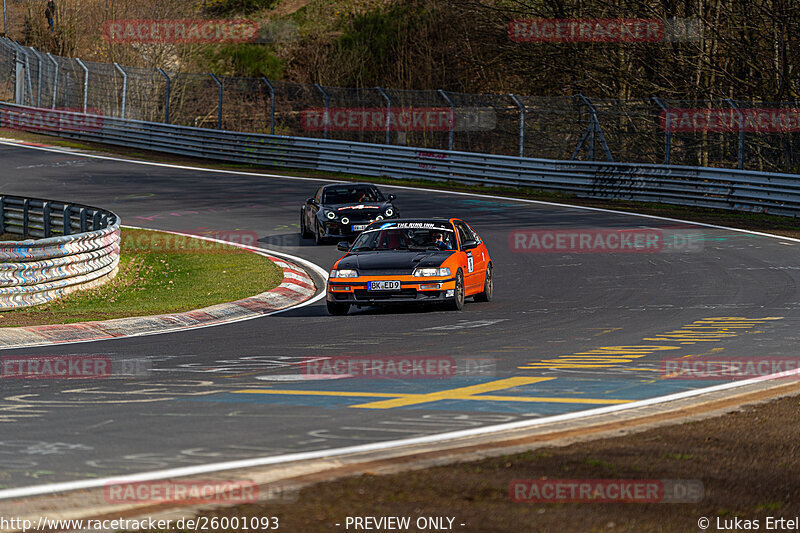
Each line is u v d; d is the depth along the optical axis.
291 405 30.23
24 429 27.09
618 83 158.38
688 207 109.50
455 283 55.38
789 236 86.75
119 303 64.94
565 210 107.50
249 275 73.19
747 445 23.47
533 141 168.88
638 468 21.42
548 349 41.66
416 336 46.59
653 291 61.88
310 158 148.38
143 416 28.81
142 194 125.75
